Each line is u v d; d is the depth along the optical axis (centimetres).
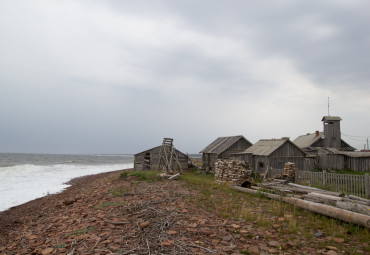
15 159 9900
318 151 3778
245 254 538
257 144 3091
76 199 1488
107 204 1082
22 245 710
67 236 693
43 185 2856
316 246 599
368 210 764
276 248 575
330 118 4184
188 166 3850
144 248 558
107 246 584
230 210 971
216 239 623
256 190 1413
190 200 1141
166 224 731
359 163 3400
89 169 5884
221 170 1944
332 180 1608
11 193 2288
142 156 3788
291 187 1420
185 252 535
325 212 859
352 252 558
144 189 1512
